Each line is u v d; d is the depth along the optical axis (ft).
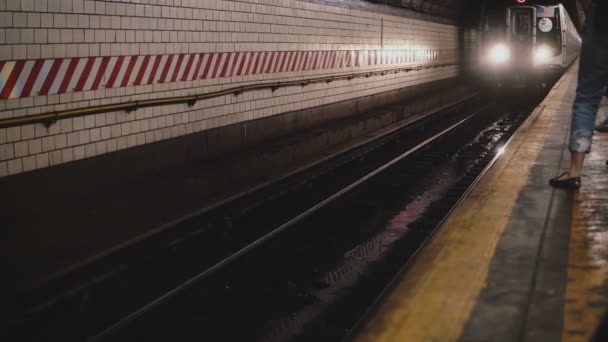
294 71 34.12
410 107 52.80
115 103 20.43
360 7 44.09
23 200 16.99
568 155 16.97
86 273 15.72
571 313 7.10
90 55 19.08
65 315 14.10
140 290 15.84
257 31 29.58
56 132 18.02
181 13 23.56
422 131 48.42
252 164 26.68
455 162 36.27
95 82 19.45
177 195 21.57
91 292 15.03
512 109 65.41
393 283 8.99
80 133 18.98
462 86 82.53
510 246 9.54
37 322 13.57
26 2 16.58
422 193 28.27
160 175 23.00
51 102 17.78
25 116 16.76
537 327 6.78
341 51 40.98
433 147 41.06
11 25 16.19
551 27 67.21
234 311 14.73
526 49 68.03
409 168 33.40
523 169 15.20
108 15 19.72
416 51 60.90
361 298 15.72
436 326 6.95
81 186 19.16
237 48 27.84
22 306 13.65
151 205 20.25
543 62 67.82
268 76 31.07
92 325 13.76
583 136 12.76
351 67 43.06
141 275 16.84
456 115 60.23
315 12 36.47
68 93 18.39
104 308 14.67
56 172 18.13
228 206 22.76
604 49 11.99
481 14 70.08
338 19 40.19
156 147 22.66
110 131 20.31
